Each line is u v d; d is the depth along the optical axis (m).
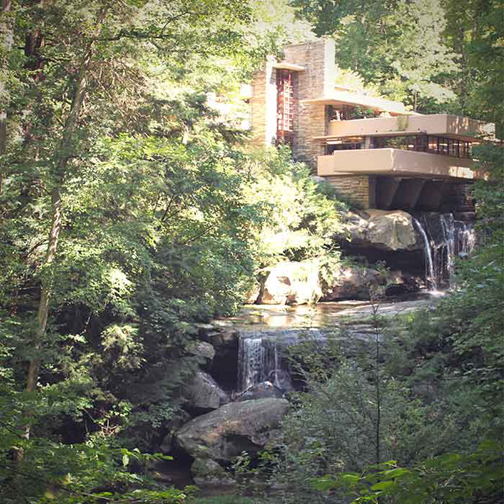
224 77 29.11
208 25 19.06
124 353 19.80
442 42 51.19
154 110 25.44
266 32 23.22
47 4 18.86
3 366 16.98
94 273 16.88
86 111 20.27
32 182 18.88
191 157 20.34
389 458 10.81
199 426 21.00
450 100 50.94
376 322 11.92
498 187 21.38
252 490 16.08
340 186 39.41
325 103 41.56
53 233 17.58
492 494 3.53
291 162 39.06
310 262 33.59
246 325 26.59
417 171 37.50
